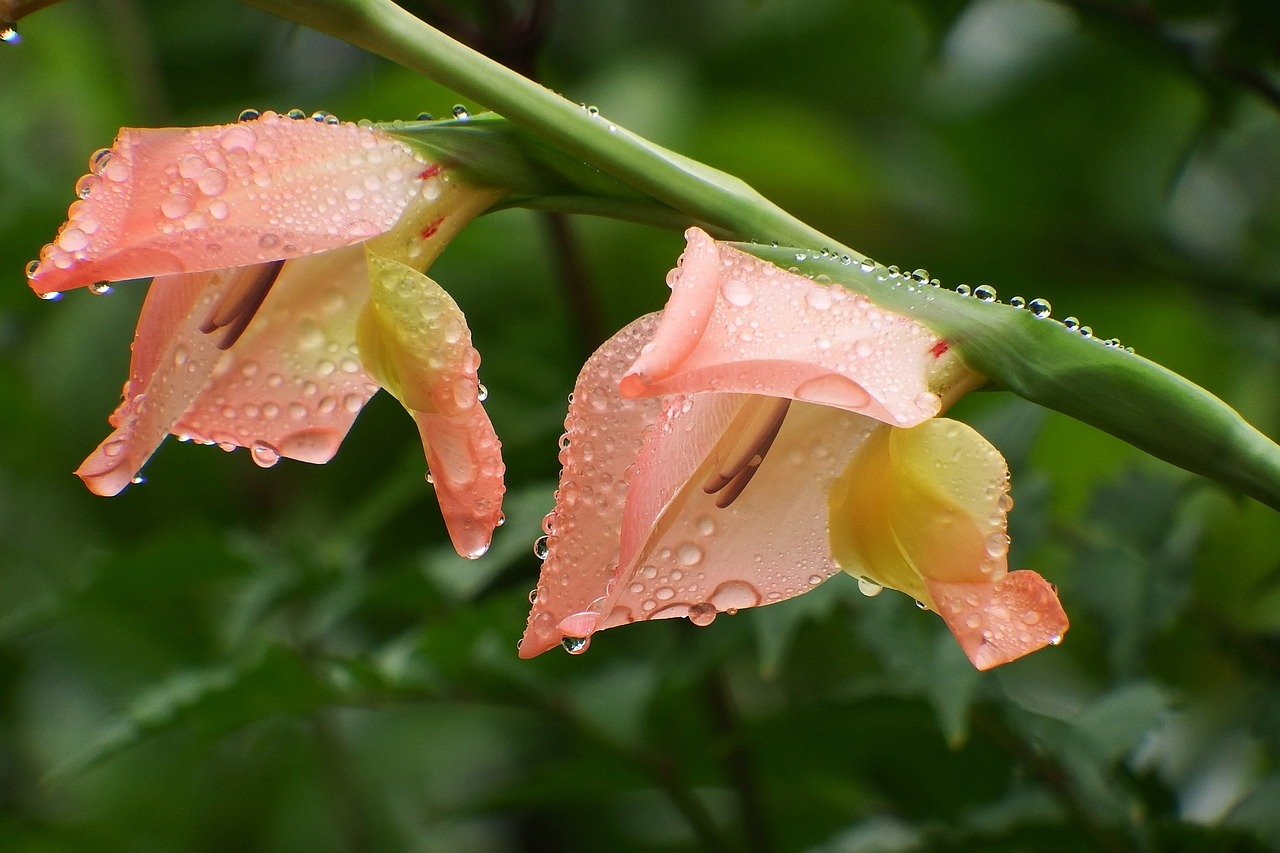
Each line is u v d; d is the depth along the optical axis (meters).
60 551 0.97
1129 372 0.58
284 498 0.91
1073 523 0.71
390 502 0.74
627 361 0.59
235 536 0.75
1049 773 0.68
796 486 0.60
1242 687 0.76
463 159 0.59
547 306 0.95
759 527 0.60
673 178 0.59
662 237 0.97
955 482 0.57
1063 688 0.90
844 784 0.74
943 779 0.71
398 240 0.59
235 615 0.73
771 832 0.73
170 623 0.95
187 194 0.58
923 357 0.58
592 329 0.75
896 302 0.58
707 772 0.74
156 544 0.72
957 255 0.94
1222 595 0.90
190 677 0.71
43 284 0.57
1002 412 0.71
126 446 0.60
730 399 0.59
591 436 0.59
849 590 0.68
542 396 0.79
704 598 0.59
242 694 0.70
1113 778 0.68
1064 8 0.73
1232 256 0.96
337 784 0.83
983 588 0.57
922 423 0.58
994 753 0.70
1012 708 0.68
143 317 0.60
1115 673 0.69
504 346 0.81
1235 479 0.58
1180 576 0.69
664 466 0.58
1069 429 0.95
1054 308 0.96
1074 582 0.70
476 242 0.92
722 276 0.57
